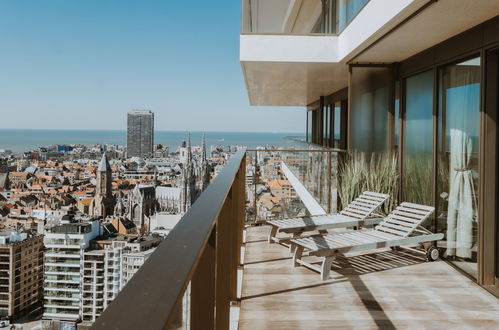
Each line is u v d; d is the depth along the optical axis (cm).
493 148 388
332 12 702
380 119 655
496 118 390
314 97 1333
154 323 47
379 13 463
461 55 443
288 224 500
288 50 691
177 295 56
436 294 361
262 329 289
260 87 1048
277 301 341
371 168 641
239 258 414
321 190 736
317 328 292
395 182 614
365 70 658
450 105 479
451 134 473
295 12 698
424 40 486
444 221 484
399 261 459
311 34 690
